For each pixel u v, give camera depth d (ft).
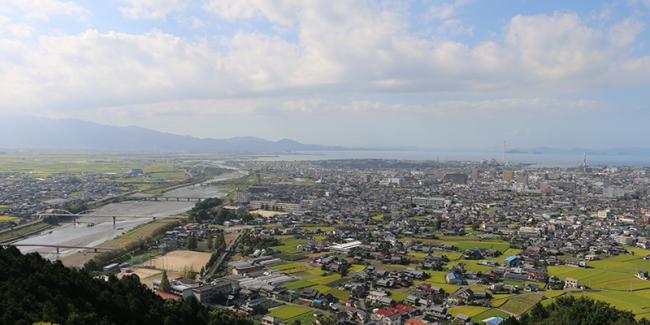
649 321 551.59
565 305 644.69
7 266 491.72
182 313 540.52
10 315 394.73
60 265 556.10
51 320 412.98
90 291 511.40
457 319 644.27
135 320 490.90
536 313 628.69
